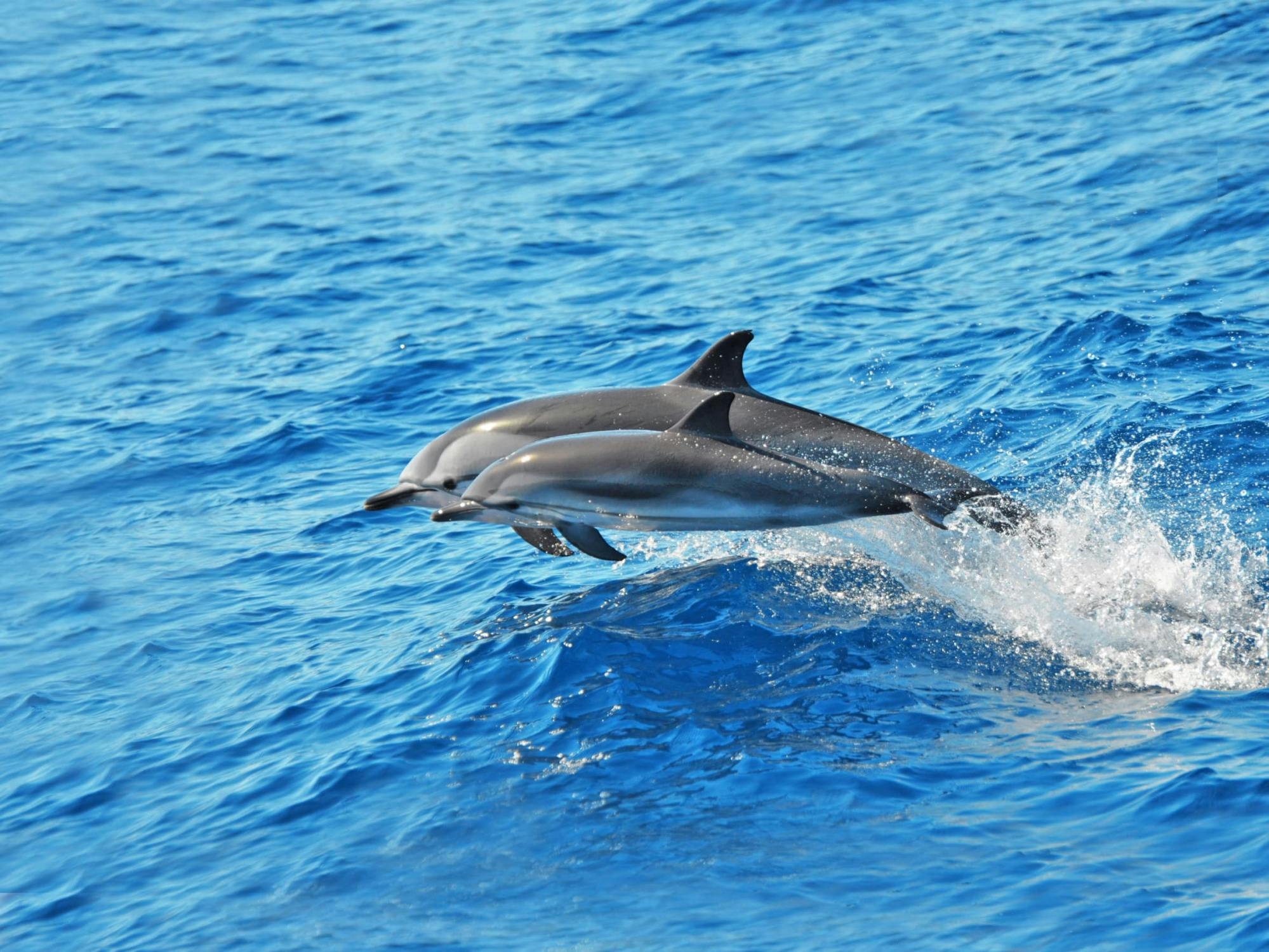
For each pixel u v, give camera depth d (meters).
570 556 36.88
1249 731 26.36
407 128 106.00
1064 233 68.25
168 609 41.25
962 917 21.78
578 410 35.16
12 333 72.81
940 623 32.41
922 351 55.03
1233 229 64.88
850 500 30.06
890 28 112.81
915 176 81.50
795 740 27.64
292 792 28.89
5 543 48.22
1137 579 33.78
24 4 155.38
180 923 24.97
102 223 91.00
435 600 38.66
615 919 23.03
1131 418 44.03
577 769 27.58
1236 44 93.62
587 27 127.25
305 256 80.56
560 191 87.94
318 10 147.38
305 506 48.44
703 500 30.45
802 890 23.05
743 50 113.88
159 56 134.12
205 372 64.81
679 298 66.81
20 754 33.34
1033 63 98.12
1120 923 21.14
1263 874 21.81
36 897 26.95
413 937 23.39
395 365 62.09
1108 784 24.95
